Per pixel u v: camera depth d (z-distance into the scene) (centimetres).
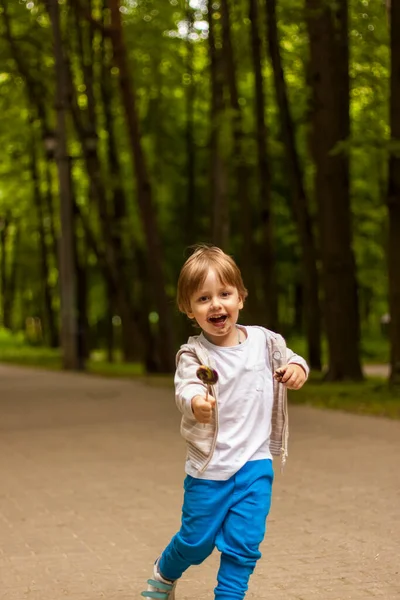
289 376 427
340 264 1981
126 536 671
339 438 1138
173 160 3525
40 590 541
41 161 3828
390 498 780
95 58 3000
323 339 4019
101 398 1792
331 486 834
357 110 2719
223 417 431
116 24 2397
